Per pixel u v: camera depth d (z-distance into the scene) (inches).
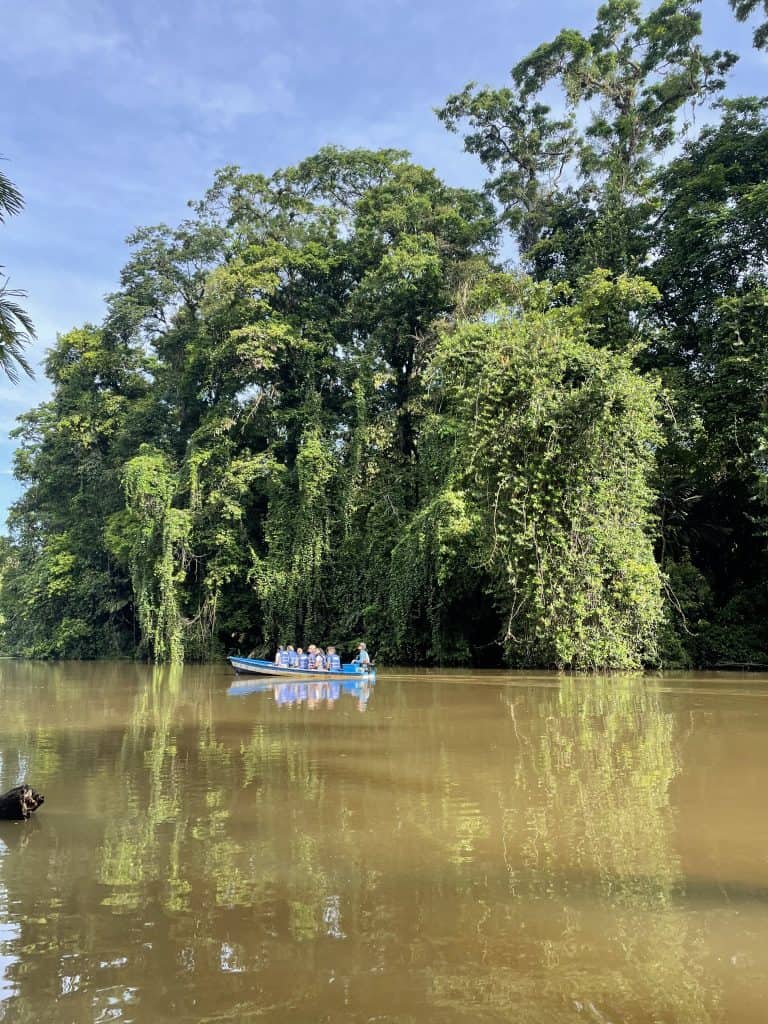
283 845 240.1
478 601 1109.1
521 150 1483.8
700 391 991.0
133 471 1386.6
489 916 183.2
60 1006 143.6
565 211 1363.2
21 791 278.4
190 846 240.2
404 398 1425.9
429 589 1080.2
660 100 1316.4
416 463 1334.9
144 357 1779.0
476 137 1520.7
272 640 1362.0
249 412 1434.5
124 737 465.7
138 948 168.1
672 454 1022.4
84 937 173.8
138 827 262.5
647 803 283.7
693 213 1057.5
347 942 169.6
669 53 1300.4
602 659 873.5
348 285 1573.6
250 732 478.3
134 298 1663.4
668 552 1074.1
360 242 1518.2
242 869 218.5
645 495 909.8
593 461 858.8
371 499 1302.9
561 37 1333.7
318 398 1414.9
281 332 1375.5
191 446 1439.5
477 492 917.2
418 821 264.8
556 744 409.4
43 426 1911.9
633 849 231.9
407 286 1284.4
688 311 1099.9
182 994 147.5
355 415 1396.4
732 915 183.0
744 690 681.0
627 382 857.5
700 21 1251.2
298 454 1378.0
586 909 186.9
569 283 1258.6
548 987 148.9
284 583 1325.0
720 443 999.6
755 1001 143.8
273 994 147.1
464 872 213.6
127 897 198.1
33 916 186.2
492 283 1142.3
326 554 1330.0
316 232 1596.9
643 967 157.2
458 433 965.2
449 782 322.3
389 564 1205.1
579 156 1397.6
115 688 851.4
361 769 354.6
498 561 888.9
